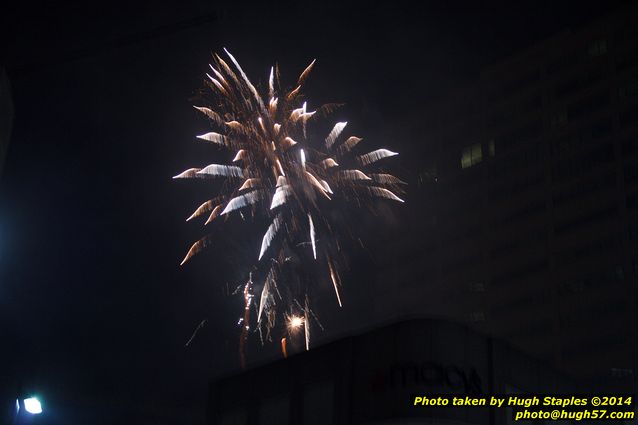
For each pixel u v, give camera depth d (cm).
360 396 3991
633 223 12312
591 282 12594
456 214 15175
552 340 12825
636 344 11712
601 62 13450
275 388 4525
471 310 14338
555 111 14000
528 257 13675
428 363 3897
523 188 14138
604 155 13025
